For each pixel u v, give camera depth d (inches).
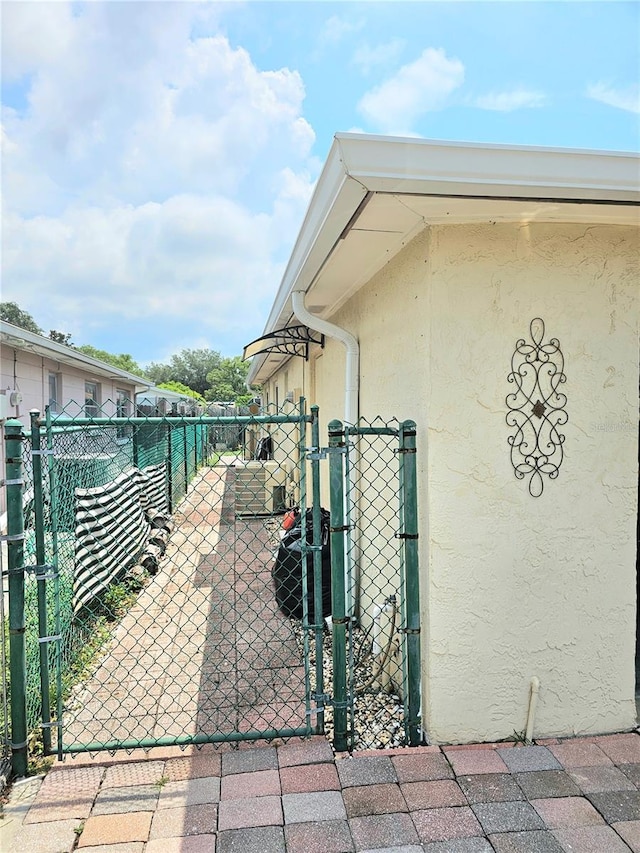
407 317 111.9
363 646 139.9
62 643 105.9
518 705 102.0
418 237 104.5
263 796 83.2
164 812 79.7
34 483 95.4
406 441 100.0
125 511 200.8
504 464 101.2
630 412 105.3
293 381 359.6
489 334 100.2
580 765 91.9
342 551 98.5
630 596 106.0
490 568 101.2
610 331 103.9
